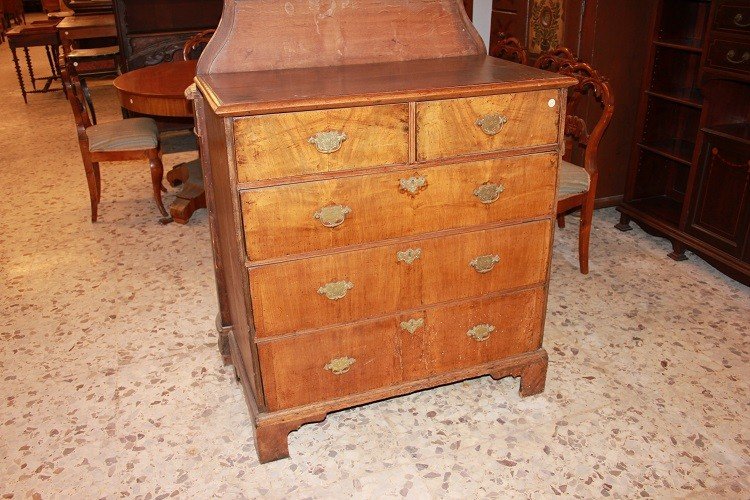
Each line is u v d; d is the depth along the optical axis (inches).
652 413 83.1
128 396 88.0
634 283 116.0
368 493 71.7
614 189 144.3
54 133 218.8
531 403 85.6
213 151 75.5
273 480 73.8
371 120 65.1
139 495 71.9
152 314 108.1
